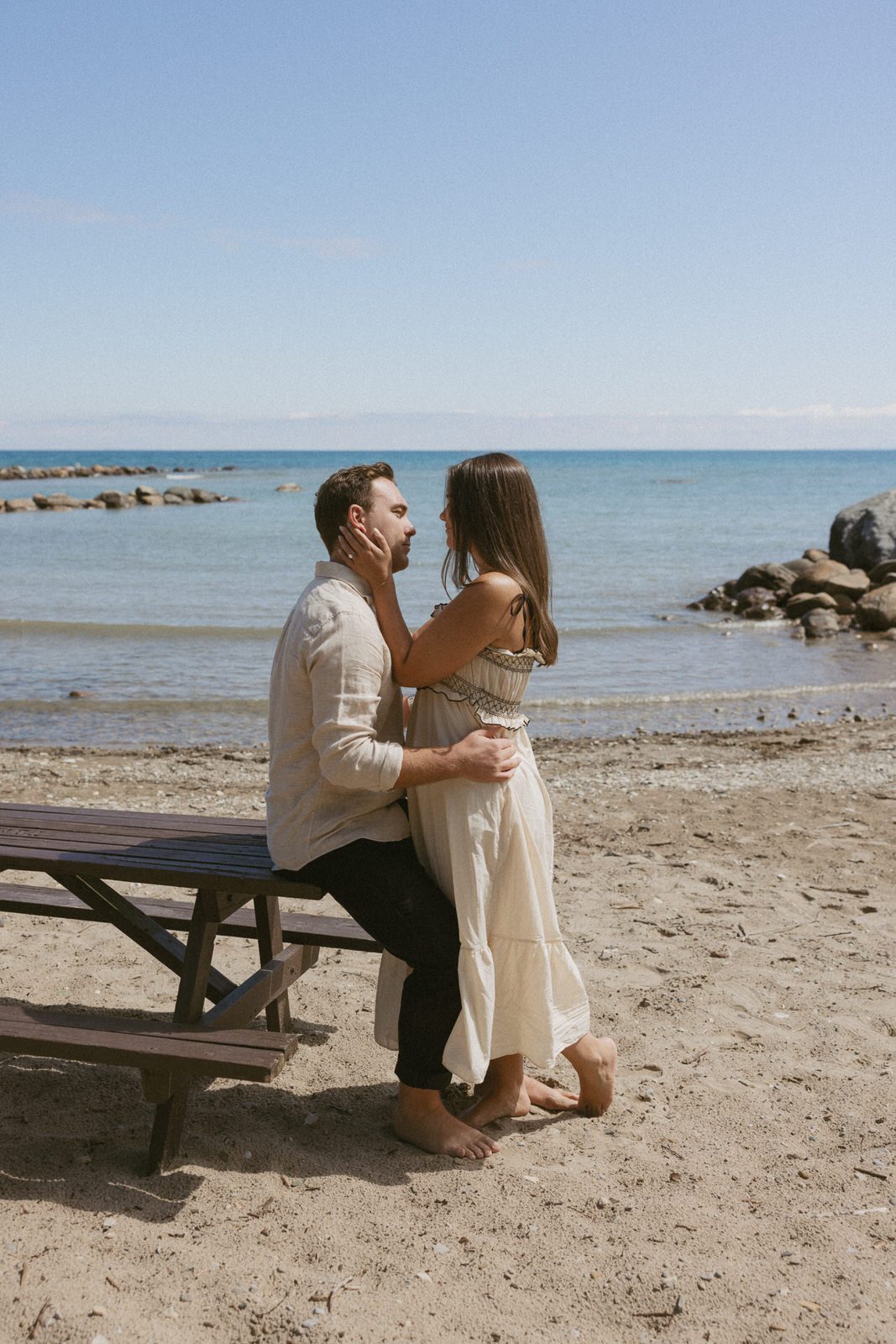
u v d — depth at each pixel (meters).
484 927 2.83
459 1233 2.52
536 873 2.93
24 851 2.99
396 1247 2.45
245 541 33.88
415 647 2.86
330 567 2.85
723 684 13.12
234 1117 3.06
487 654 2.88
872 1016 3.81
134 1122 3.02
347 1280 2.33
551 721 10.96
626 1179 2.78
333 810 2.78
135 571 25.28
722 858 5.81
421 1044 2.86
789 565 22.14
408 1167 2.82
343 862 2.74
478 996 2.79
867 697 12.36
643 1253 2.44
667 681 13.27
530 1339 2.16
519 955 2.92
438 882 2.91
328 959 4.38
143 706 11.36
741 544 32.88
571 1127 3.08
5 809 3.55
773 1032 3.67
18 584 22.59
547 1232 2.52
